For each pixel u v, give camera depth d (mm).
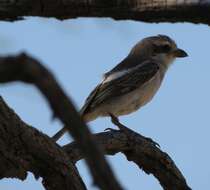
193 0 7309
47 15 8070
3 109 8820
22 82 3668
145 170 11273
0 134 8836
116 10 7711
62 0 7840
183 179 11297
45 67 3725
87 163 3682
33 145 9062
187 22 7621
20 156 9078
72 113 3727
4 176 9219
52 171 9297
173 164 11250
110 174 3654
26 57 3680
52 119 3762
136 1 7613
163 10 7496
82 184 9594
